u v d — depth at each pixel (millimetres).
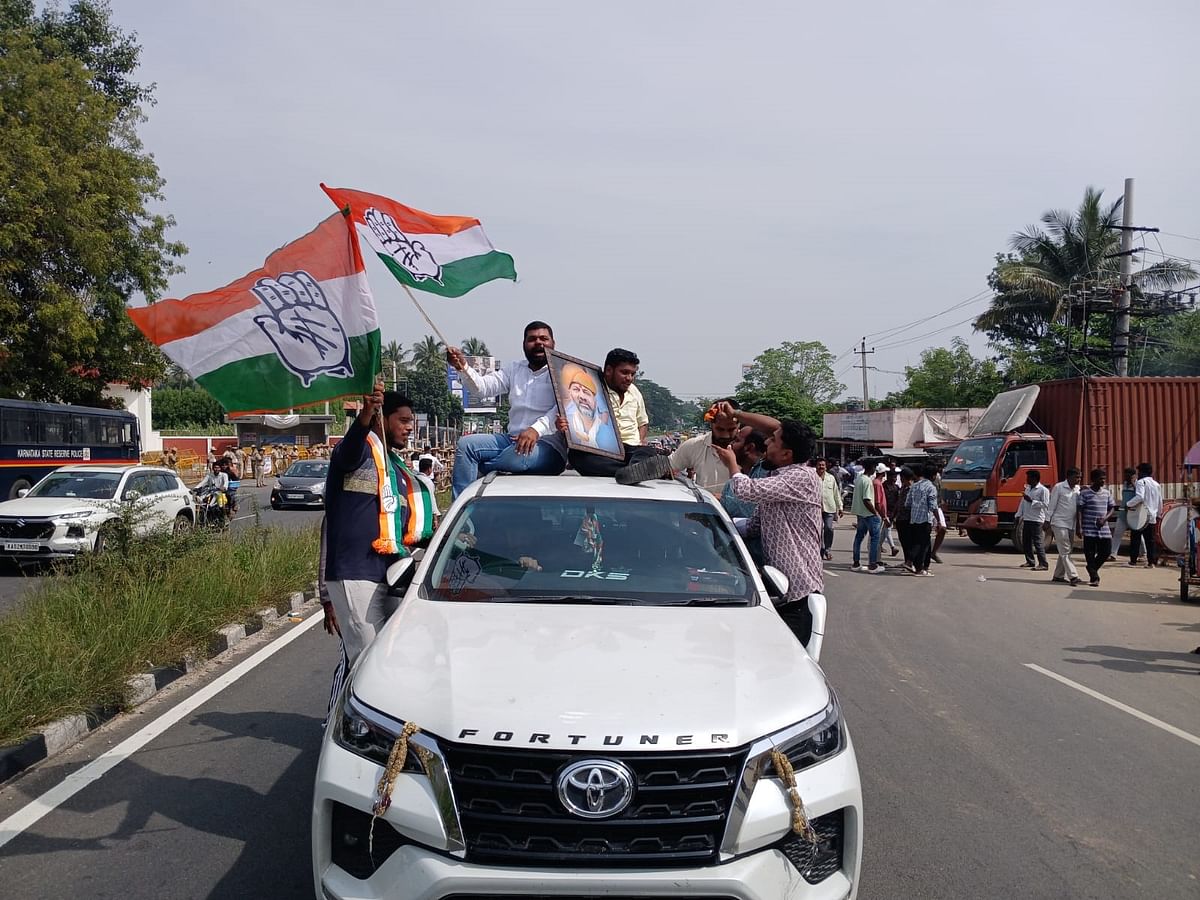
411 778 2945
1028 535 16609
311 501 27906
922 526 15500
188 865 4059
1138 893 3998
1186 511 12922
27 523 13492
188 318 4297
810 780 3082
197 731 5910
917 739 6141
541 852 2828
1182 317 33688
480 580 4164
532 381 6387
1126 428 19031
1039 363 36250
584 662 3330
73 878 3928
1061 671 8305
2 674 5672
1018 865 4250
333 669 7566
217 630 8305
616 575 4246
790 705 3211
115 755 5445
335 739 3193
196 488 20688
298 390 4484
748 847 2908
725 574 4320
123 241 25234
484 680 3184
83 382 26703
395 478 4930
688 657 3422
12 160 22172
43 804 4715
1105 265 33906
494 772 2879
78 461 23734
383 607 4805
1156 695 7508
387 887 2873
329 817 3092
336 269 4613
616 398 6770
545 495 4746
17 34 23781
